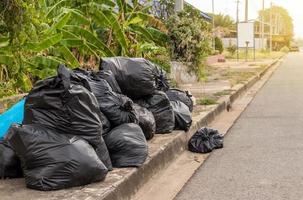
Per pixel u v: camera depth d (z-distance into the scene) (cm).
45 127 427
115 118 520
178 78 1483
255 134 827
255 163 619
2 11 578
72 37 924
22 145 414
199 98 1177
